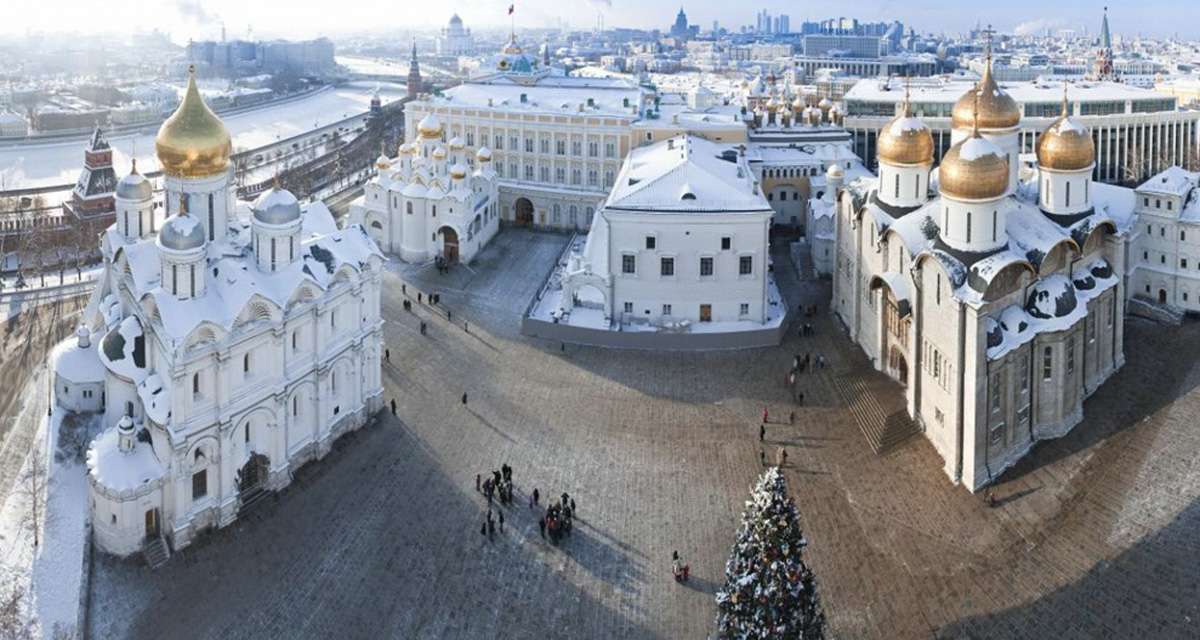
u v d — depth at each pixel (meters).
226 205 94.62
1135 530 76.50
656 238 124.44
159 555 78.06
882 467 91.44
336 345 94.38
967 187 87.12
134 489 76.75
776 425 100.62
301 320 88.44
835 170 152.25
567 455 94.69
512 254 166.12
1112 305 101.06
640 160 154.12
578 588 74.88
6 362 115.25
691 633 69.88
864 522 82.69
